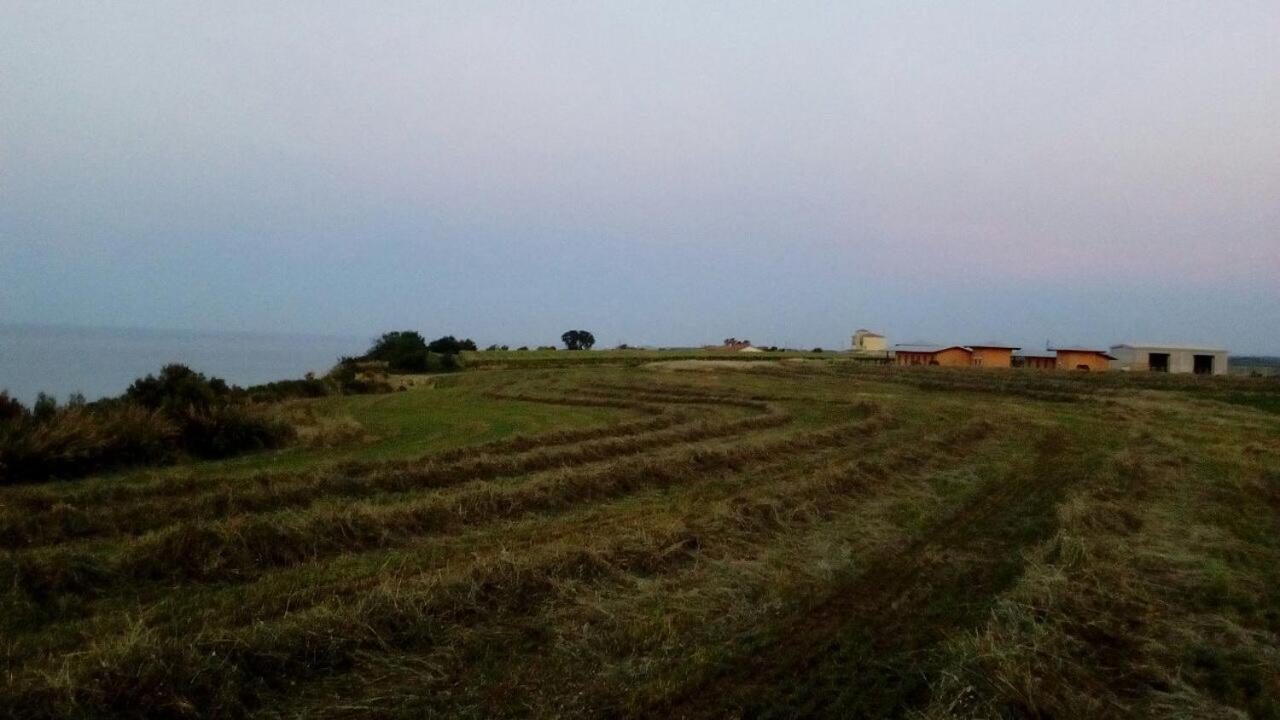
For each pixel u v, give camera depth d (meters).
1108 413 33.59
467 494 12.54
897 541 11.10
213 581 8.81
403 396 39.78
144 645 6.11
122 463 16.05
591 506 13.42
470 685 6.32
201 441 17.94
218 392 25.69
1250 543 11.58
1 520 10.35
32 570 8.16
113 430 16.16
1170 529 12.09
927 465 17.91
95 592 8.26
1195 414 33.00
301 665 6.51
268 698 6.07
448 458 17.06
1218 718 6.11
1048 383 49.34
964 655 6.72
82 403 18.44
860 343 122.75
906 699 6.20
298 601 8.03
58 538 10.42
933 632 7.59
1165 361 72.19
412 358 73.62
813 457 18.80
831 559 9.98
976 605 8.37
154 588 8.48
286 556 9.62
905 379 54.09
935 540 11.27
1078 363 71.56
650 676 6.49
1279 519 13.23
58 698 5.50
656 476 15.55
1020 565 9.89
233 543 9.44
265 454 18.33
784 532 11.59
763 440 20.03
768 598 8.48
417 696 6.11
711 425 22.94
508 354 87.31
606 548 9.62
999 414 30.97
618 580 8.99
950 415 29.59
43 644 6.82
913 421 27.08
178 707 5.67
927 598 8.62
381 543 10.59
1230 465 18.47
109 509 11.62
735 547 10.55
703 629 7.54
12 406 16.34
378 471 14.98
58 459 14.60
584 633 7.34
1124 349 73.88
